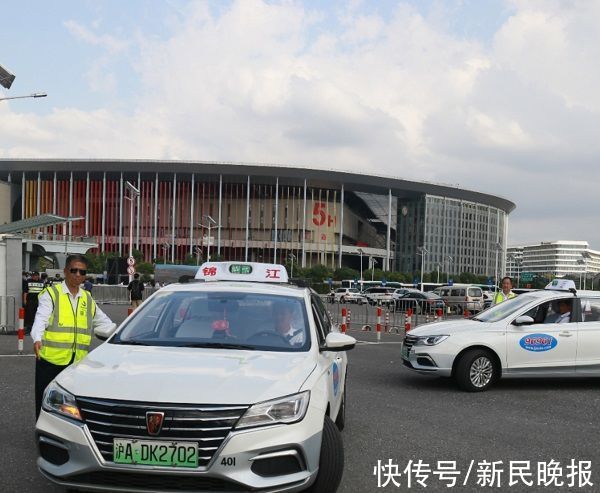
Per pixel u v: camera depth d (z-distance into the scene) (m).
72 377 4.17
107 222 105.56
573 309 10.03
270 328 5.08
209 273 7.49
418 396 9.05
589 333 9.88
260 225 107.81
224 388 3.92
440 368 9.53
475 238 127.06
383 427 6.96
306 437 3.93
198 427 3.75
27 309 17.47
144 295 43.19
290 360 4.52
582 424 7.40
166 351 4.60
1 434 6.28
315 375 4.38
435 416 7.65
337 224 112.62
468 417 7.65
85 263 5.82
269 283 6.18
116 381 4.00
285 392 4.00
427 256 117.75
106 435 3.78
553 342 9.76
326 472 4.27
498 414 7.89
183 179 106.25
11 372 10.46
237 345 4.81
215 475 3.71
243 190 107.50
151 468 3.72
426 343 9.73
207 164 104.06
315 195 110.44
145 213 105.50
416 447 6.15
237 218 107.19
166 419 3.74
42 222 62.41
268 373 4.20
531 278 90.56
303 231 108.44
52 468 3.91
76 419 3.87
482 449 6.14
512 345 9.66
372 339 18.83
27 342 15.30
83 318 5.86
